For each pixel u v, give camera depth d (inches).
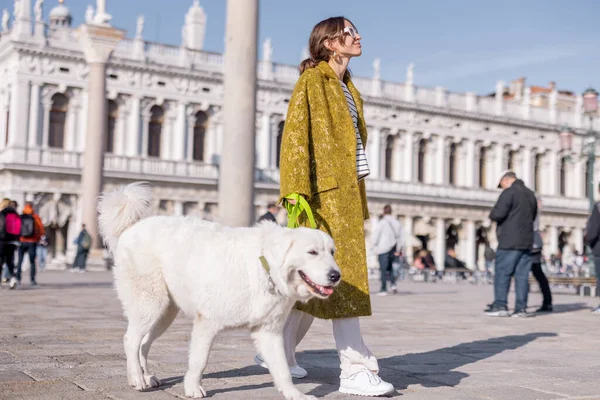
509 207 497.7
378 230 794.8
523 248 496.4
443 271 1571.1
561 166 2581.2
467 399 203.2
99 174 1230.3
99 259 1280.8
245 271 188.1
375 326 409.7
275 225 195.3
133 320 203.6
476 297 786.8
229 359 262.8
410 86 2246.6
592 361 284.4
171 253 199.0
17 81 1658.5
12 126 1660.9
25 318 401.7
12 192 1628.9
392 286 837.8
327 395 206.1
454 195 2298.2
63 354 265.4
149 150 1846.7
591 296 848.3
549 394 212.8
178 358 262.4
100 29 1202.0
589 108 1056.2
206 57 1925.4
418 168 2271.2
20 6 1683.1
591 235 556.4
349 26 230.1
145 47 1841.8
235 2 540.1
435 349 311.7
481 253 2413.9
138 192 213.3
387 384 206.2
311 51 235.5
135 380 201.8
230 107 536.7
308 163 213.8
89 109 1219.9
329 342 326.3
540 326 431.5
